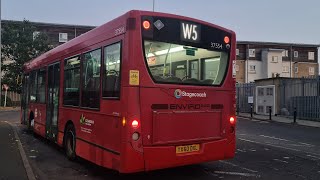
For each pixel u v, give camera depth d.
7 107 40.88
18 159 9.76
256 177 8.21
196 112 7.56
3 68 46.69
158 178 8.08
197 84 7.65
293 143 14.17
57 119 10.97
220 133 7.94
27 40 47.28
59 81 10.85
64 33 57.91
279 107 31.70
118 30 7.25
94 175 8.45
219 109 7.95
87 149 8.49
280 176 8.33
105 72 7.66
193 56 7.64
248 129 19.98
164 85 7.14
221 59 8.09
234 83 8.27
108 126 7.41
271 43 70.06
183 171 8.73
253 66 68.81
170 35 7.32
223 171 8.77
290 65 71.19
